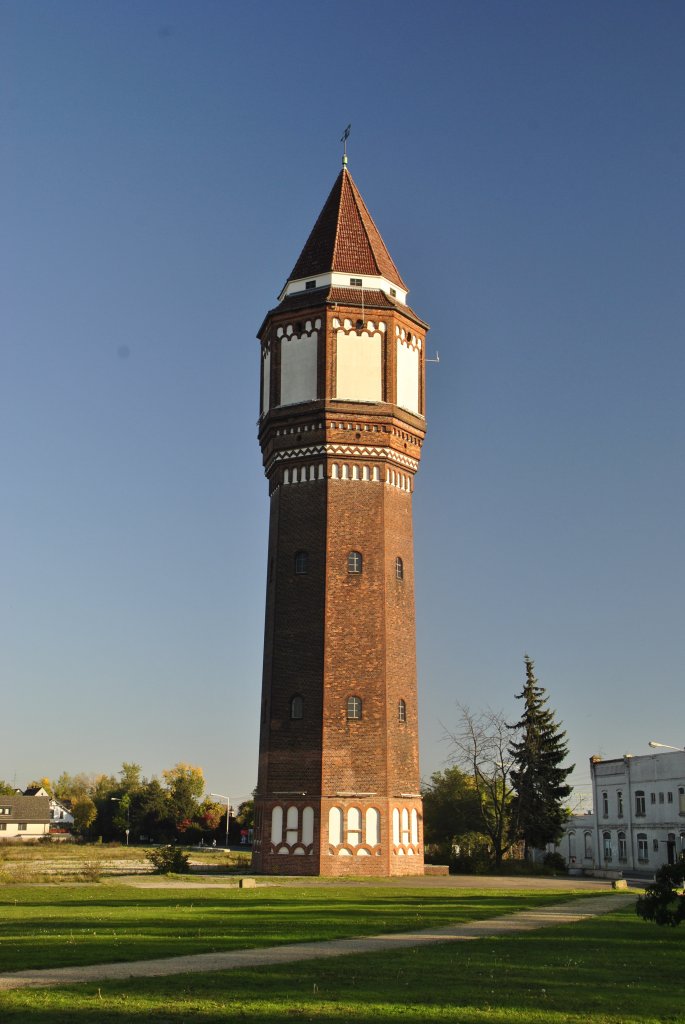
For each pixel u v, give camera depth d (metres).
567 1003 17.92
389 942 26.97
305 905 38.41
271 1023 15.46
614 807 101.81
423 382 66.00
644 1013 17.19
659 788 93.25
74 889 44.56
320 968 21.36
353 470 62.00
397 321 63.97
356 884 51.59
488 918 35.00
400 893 46.38
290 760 58.19
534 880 59.62
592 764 106.62
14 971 20.62
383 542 61.22
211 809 164.25
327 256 65.31
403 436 63.53
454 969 21.67
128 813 166.62
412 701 61.19
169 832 164.75
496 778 81.00
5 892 42.72
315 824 56.72
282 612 60.72
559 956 24.42
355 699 58.66
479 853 75.69
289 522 61.94
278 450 63.03
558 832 84.94
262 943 26.00
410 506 64.12
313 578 60.38
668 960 24.44
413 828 59.28
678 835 89.38
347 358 62.62
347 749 57.84
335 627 59.41
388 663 59.69
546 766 85.69
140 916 32.53
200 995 17.73
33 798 184.00
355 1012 16.42
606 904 42.22
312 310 63.25
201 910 35.25
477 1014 16.59
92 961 22.03
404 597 62.09
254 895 42.88
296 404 62.44
